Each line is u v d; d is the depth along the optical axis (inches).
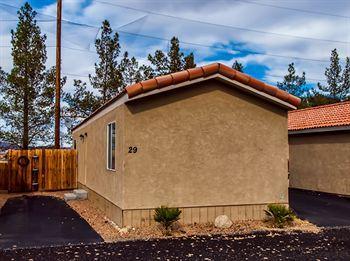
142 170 377.7
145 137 380.5
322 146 642.2
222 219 383.2
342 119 603.8
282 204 418.0
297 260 282.7
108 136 452.8
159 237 348.2
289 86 1395.2
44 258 287.9
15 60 896.3
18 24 909.2
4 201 596.4
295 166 701.9
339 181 606.2
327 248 315.3
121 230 365.7
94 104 1042.1
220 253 299.7
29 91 904.3
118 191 392.2
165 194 382.9
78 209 518.0
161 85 373.1
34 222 429.1
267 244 327.0
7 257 292.0
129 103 378.0
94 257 289.6
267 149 418.3
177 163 388.5
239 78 396.8
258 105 418.3
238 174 406.9
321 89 1327.5
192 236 352.2
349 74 1294.3
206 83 401.7
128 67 1061.8
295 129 670.5
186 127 393.4
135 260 281.9
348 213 462.9
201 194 394.0
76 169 753.6
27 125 929.5
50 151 737.6
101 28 1042.1
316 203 531.2
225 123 406.0
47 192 716.0
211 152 399.5
